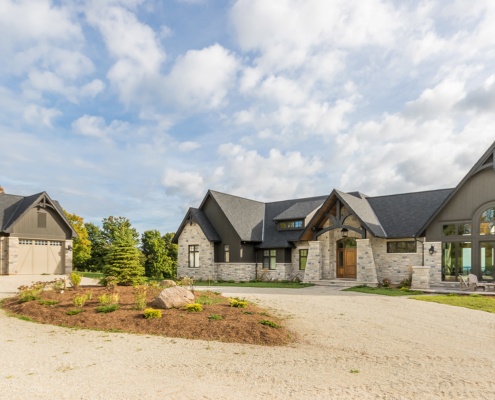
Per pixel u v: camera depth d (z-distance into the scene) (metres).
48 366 7.79
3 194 31.38
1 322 12.27
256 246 30.98
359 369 7.71
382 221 27.44
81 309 13.10
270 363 8.05
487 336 10.83
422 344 9.81
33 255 29.98
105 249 44.38
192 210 31.97
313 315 13.33
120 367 7.75
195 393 6.30
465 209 22.81
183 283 18.73
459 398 6.22
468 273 22.67
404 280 24.61
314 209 30.20
